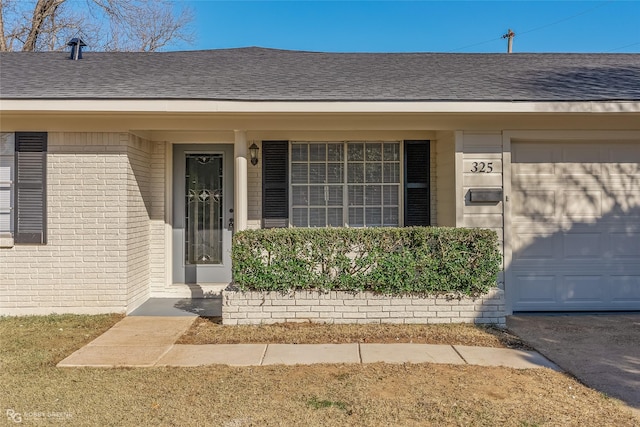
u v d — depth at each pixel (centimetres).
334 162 776
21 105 598
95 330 584
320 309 605
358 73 776
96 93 619
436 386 405
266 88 668
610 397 385
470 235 604
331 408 361
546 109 615
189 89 653
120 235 664
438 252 605
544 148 699
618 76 748
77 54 870
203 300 760
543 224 698
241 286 604
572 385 411
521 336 565
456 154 677
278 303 605
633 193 700
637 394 392
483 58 909
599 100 612
